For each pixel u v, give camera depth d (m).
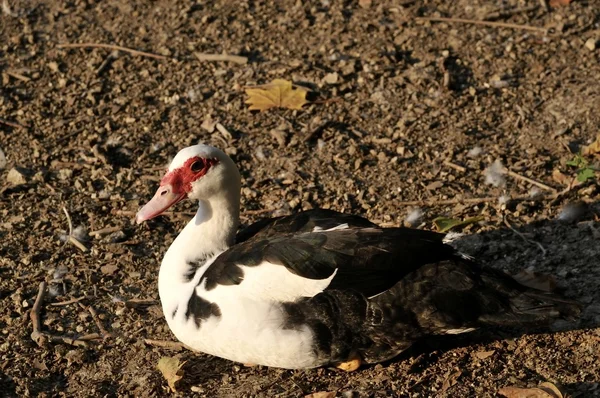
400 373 8.88
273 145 12.52
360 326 8.44
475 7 14.69
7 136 12.94
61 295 10.23
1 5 15.58
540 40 13.89
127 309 10.00
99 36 14.76
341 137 12.50
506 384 8.60
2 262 10.73
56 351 9.45
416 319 8.40
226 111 13.14
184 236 9.17
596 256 10.26
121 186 11.96
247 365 9.20
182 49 14.34
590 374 8.66
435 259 8.48
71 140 12.82
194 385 8.97
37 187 12.01
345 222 8.99
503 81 13.23
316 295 8.36
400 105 13.01
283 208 11.48
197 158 9.01
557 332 9.25
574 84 13.09
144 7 15.32
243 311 8.42
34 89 13.78
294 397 8.67
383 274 8.34
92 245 11.00
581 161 11.25
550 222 10.92
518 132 12.45
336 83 13.38
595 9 14.45
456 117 12.75
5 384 9.11
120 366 9.29
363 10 14.84
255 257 8.52
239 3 15.22
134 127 12.98
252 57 14.07
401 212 11.30
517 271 10.20
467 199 11.37
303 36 14.40
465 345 9.20
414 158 12.14
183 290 8.90
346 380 8.88
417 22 14.47
